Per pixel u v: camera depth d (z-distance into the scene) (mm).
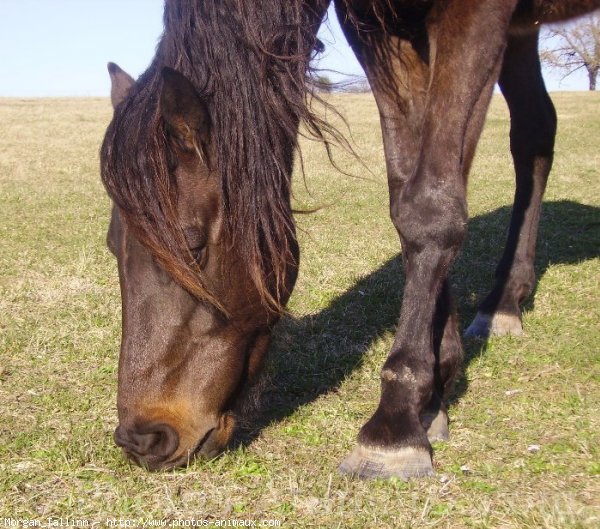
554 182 11445
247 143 2674
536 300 5340
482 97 2967
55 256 7043
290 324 4750
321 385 3969
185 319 2678
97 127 22797
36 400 3758
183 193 2621
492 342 4492
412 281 2947
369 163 13883
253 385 3014
